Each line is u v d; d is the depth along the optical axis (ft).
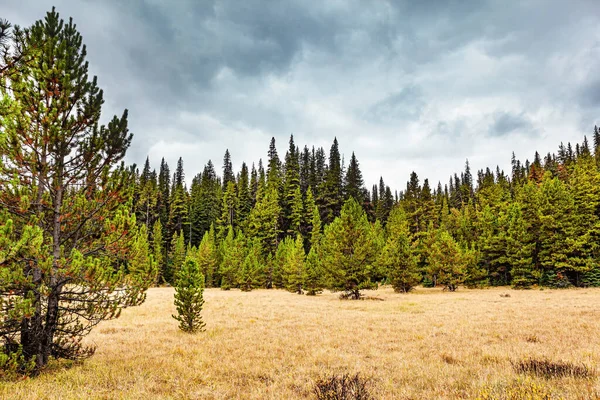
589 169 171.01
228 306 88.84
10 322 26.43
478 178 362.94
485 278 170.91
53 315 29.58
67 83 29.35
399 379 28.07
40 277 28.78
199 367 31.99
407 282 140.87
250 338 45.98
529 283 146.00
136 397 23.54
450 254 151.64
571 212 143.33
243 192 274.98
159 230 225.76
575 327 50.19
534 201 158.61
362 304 94.02
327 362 34.01
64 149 30.09
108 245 31.89
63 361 31.99
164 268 219.00
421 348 39.78
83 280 28.76
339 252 114.93
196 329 51.21
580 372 26.76
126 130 33.45
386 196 306.55
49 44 29.30
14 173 27.71
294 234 238.68
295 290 149.69
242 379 28.71
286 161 266.77
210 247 205.57
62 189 31.63
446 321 59.57
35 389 23.86
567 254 141.90
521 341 42.01
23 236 23.63
